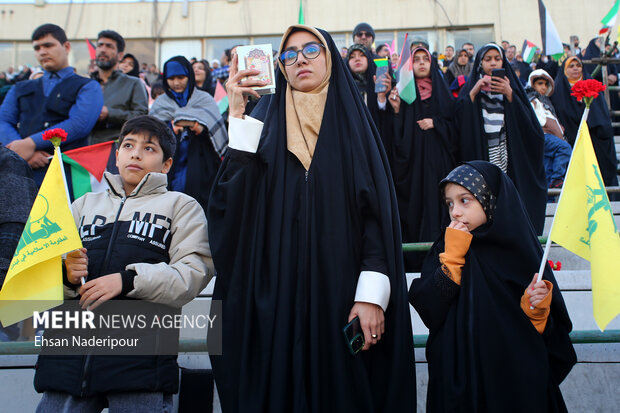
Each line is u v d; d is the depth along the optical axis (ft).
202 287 7.83
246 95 8.19
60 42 13.93
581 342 9.11
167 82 15.44
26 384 9.70
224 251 7.72
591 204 7.18
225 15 51.01
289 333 7.20
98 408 7.27
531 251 7.63
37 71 33.94
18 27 51.39
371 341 7.13
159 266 7.41
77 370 7.02
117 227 7.86
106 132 14.62
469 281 7.53
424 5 48.75
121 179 8.58
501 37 47.29
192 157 14.29
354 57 15.03
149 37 51.13
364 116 8.39
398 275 7.61
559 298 7.45
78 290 7.55
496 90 13.50
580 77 20.94
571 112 19.89
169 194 8.35
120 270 7.51
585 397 9.66
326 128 8.11
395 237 7.82
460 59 25.70
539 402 6.89
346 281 7.48
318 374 7.01
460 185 7.83
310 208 7.75
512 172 13.39
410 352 7.35
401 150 13.96
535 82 18.57
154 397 7.18
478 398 7.00
